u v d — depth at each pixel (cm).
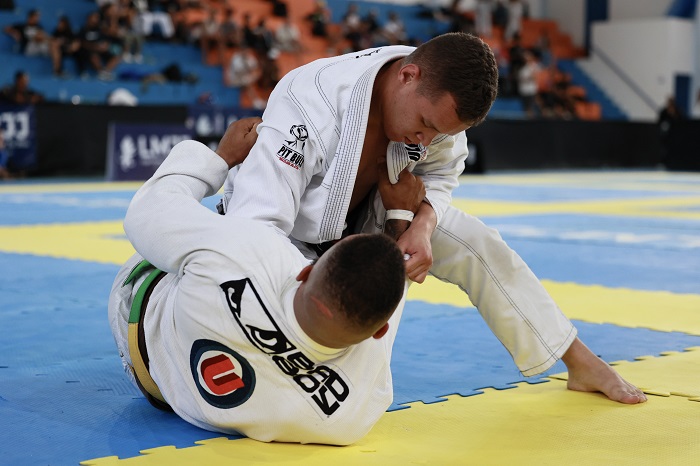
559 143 2814
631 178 2483
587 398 396
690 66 3738
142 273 364
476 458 315
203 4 2744
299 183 337
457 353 484
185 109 2167
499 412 374
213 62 2697
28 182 1989
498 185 2112
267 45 2705
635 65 3709
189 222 317
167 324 330
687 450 325
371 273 272
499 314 388
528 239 1069
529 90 3216
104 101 2389
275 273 305
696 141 2909
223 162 349
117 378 421
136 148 2062
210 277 306
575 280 773
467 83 311
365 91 331
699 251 975
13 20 2391
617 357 479
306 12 3059
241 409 318
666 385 418
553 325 391
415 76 321
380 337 294
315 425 314
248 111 2272
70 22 2539
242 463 304
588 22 3838
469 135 2545
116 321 365
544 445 330
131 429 342
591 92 3822
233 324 304
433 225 360
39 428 343
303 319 293
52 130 2017
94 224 1181
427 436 340
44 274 757
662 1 3678
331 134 337
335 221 339
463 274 387
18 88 2089
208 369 316
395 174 351
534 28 3775
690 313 620
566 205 1581
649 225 1245
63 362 453
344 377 313
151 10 2586
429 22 3316
